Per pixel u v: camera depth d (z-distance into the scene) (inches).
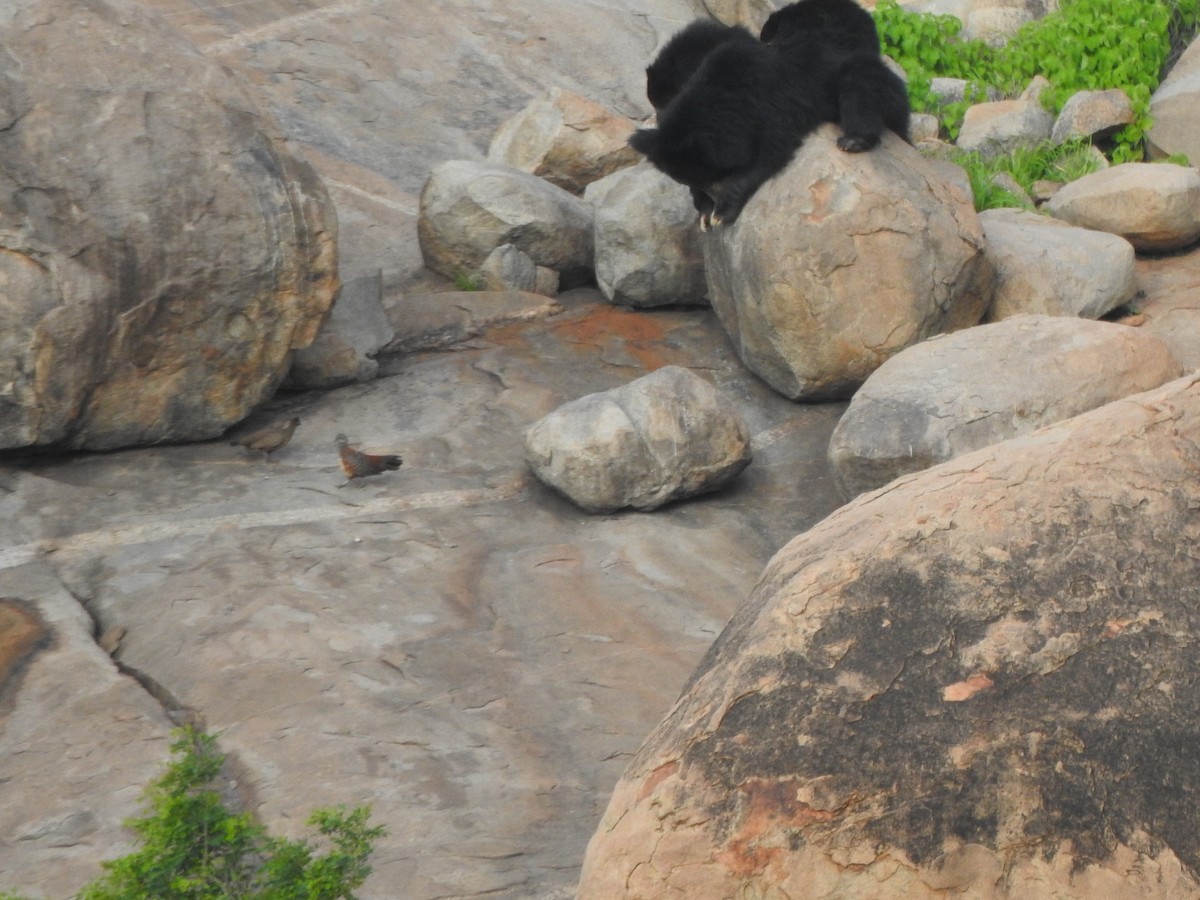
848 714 263.0
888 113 735.7
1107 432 311.7
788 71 731.4
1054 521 292.4
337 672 488.7
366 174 1019.3
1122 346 608.7
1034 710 257.9
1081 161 1032.8
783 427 719.7
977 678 265.0
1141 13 1135.0
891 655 272.5
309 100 1077.8
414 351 794.8
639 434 621.3
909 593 283.6
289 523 601.0
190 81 663.8
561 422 626.8
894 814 246.7
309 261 675.4
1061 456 306.8
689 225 829.2
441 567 569.9
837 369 713.0
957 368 605.9
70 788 425.7
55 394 621.3
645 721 472.4
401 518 609.6
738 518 631.8
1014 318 641.0
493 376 754.2
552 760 447.8
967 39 1218.0
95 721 456.8
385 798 420.5
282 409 724.0
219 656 495.8
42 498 607.5
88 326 617.9
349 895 330.0
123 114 641.0
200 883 321.4
